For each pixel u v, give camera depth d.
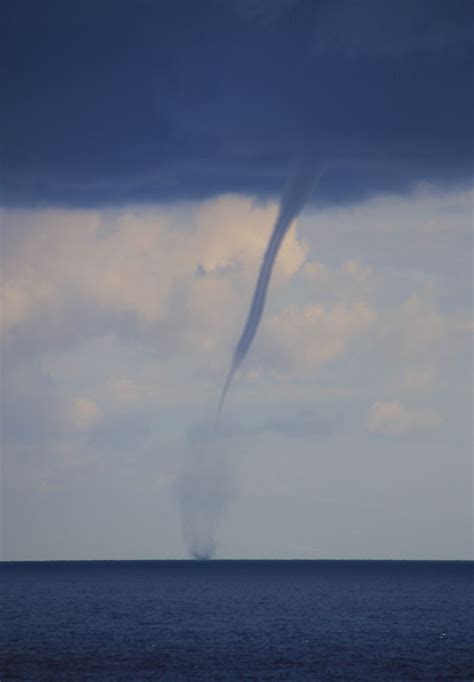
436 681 198.25
